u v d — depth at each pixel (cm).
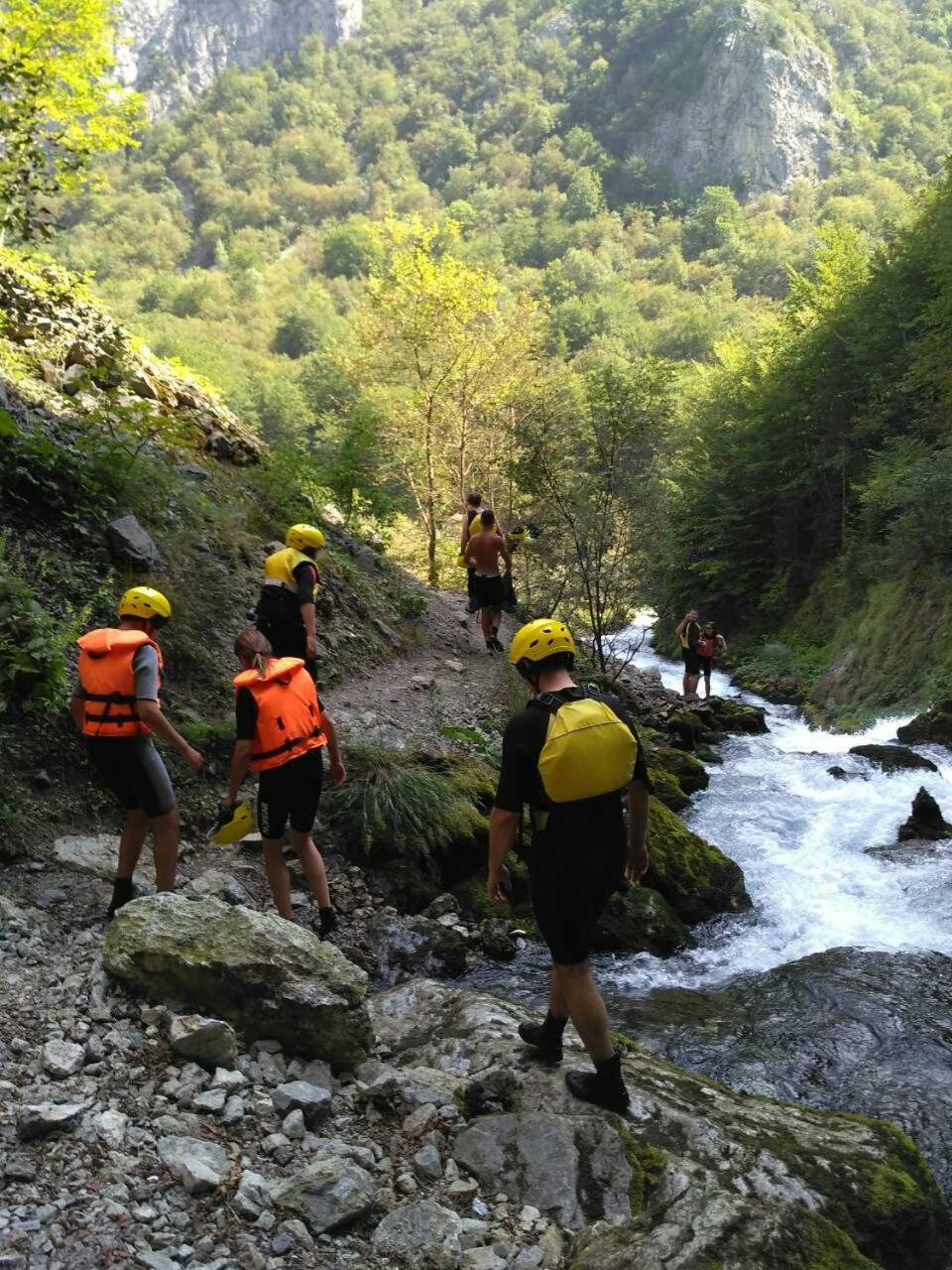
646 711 1195
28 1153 320
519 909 654
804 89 19062
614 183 19438
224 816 500
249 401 8662
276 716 501
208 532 968
